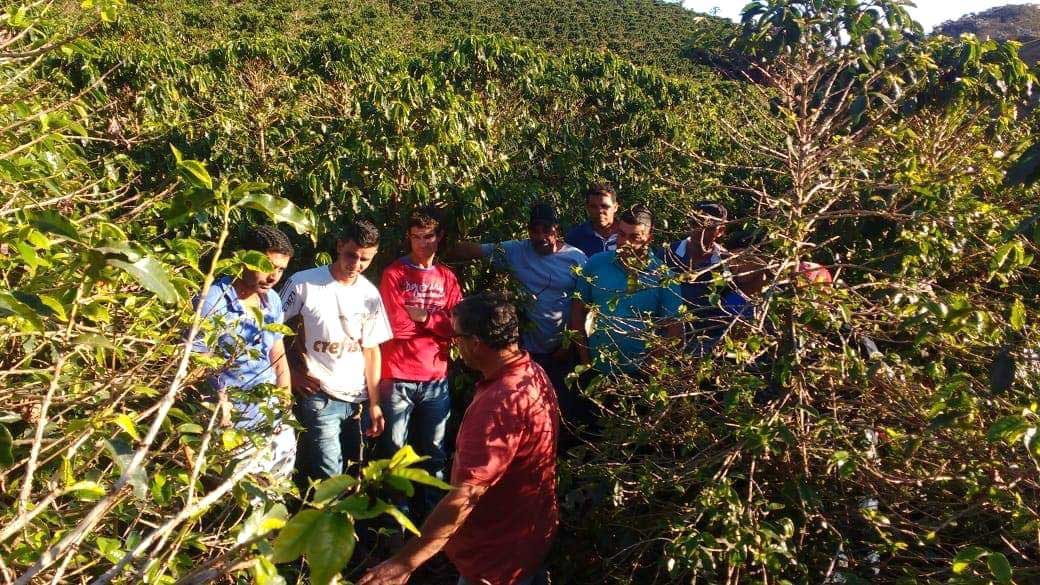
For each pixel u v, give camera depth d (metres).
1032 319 2.63
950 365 2.77
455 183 4.59
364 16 32.62
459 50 6.65
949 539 2.37
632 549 2.65
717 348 2.58
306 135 5.25
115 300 2.14
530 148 5.94
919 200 2.93
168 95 6.28
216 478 2.04
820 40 3.44
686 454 2.73
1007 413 2.11
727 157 5.68
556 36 36.91
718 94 7.93
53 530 1.84
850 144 2.81
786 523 2.27
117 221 2.68
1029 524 1.94
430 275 3.63
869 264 3.15
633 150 6.14
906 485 2.33
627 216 3.46
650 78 7.32
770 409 2.49
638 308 3.38
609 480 2.71
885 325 2.86
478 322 2.31
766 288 2.52
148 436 1.34
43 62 5.95
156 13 24.34
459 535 2.41
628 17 41.75
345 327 3.29
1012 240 2.48
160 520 1.86
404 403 3.60
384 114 4.88
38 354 2.45
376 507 1.03
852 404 2.57
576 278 3.92
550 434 2.40
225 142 5.14
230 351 2.34
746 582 2.29
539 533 2.42
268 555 1.27
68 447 1.68
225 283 2.93
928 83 3.56
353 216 4.52
